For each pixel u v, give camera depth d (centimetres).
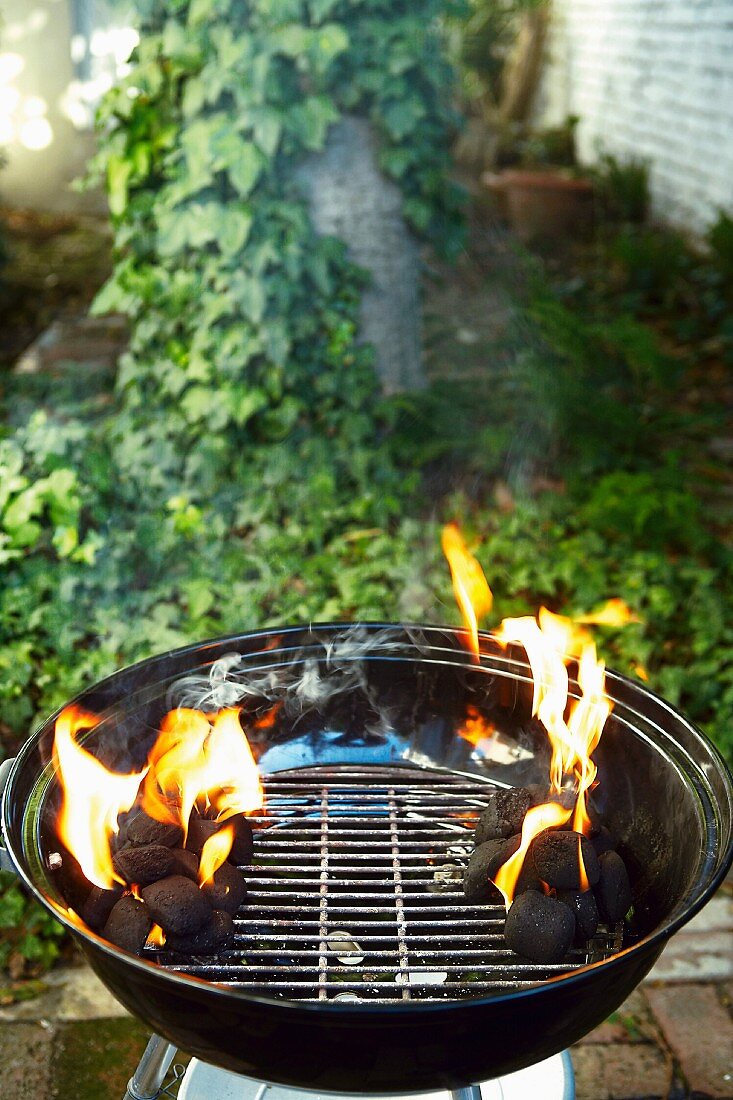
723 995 248
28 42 986
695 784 158
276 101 390
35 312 737
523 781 195
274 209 404
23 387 543
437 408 457
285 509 398
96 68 1002
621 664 331
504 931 155
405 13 412
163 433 416
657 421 506
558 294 774
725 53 850
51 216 1018
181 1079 209
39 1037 234
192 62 389
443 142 449
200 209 402
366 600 337
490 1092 187
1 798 150
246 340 409
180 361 416
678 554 423
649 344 526
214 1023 127
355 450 419
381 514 387
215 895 157
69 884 152
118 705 176
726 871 137
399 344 460
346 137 422
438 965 155
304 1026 121
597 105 1169
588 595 358
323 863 172
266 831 179
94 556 321
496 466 450
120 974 129
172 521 349
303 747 203
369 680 201
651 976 254
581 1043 235
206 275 409
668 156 980
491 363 564
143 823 162
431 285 689
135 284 418
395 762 203
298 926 162
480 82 1445
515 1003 121
